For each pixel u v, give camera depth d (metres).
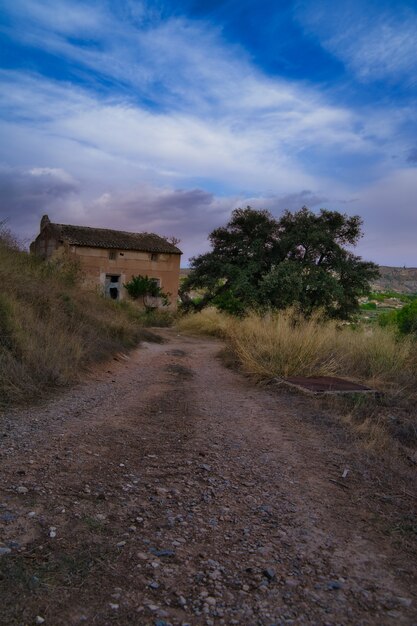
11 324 7.14
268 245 26.25
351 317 23.75
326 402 6.80
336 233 25.12
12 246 13.44
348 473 4.07
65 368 7.38
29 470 3.54
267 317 13.18
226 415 6.04
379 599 2.28
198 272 27.39
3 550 2.41
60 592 2.15
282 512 3.23
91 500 3.14
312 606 2.19
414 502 3.54
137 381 8.28
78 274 16.42
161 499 3.29
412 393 7.46
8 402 5.53
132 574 2.35
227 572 2.44
